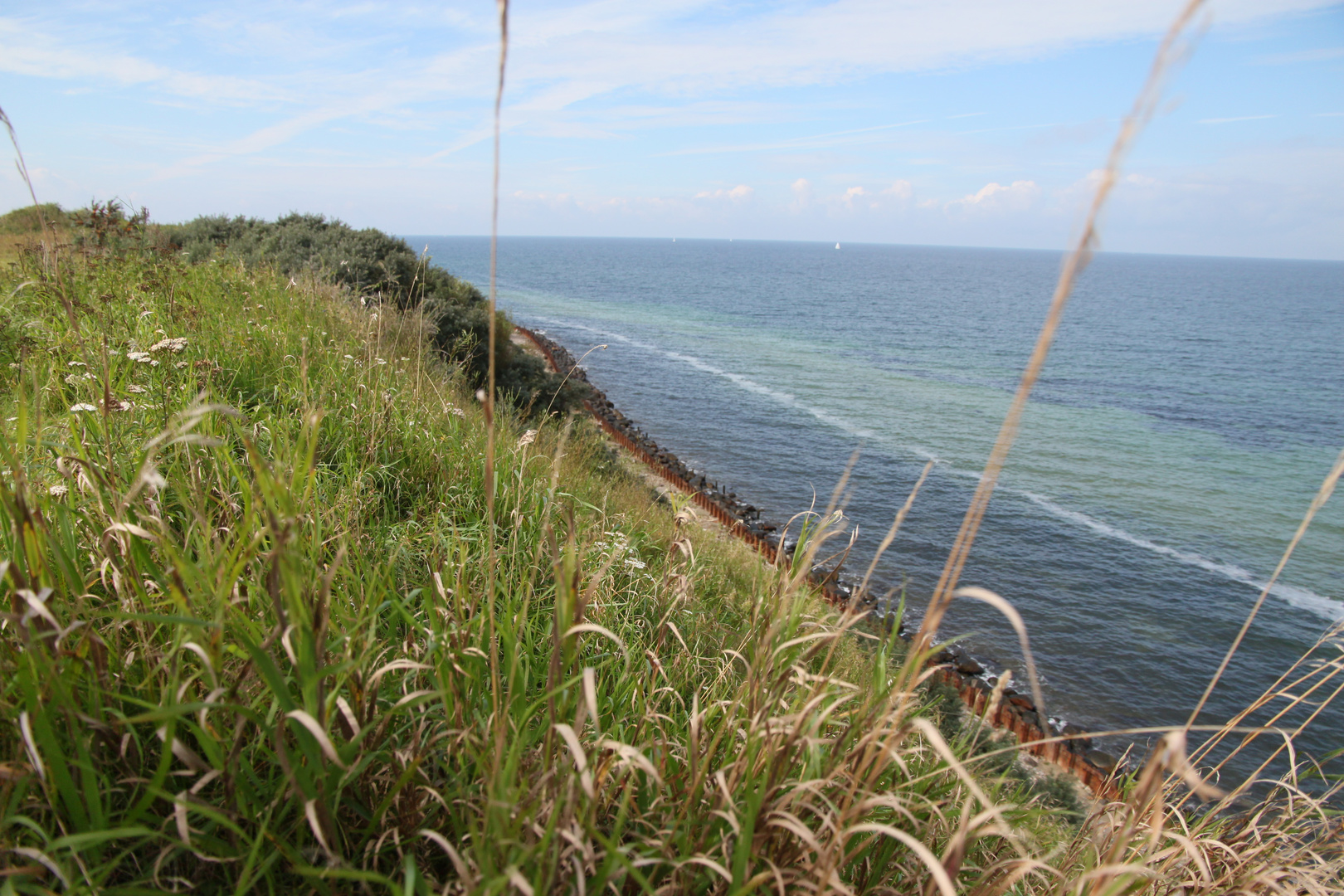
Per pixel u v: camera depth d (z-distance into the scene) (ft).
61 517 6.18
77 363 10.98
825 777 5.59
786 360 230.89
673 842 5.55
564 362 176.96
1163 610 77.41
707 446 124.88
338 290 31.09
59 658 5.01
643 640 9.91
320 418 7.16
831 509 6.25
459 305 45.96
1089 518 104.37
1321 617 77.61
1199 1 2.51
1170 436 163.43
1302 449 158.81
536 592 10.16
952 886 3.82
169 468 7.80
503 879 3.95
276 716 5.15
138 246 26.27
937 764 6.93
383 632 7.27
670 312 364.58
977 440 143.54
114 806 5.20
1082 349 304.30
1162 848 6.82
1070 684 61.72
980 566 83.35
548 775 4.67
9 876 4.15
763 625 7.16
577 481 20.80
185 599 4.99
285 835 5.02
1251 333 397.60
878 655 6.01
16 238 26.32
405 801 5.62
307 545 7.05
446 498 12.66
